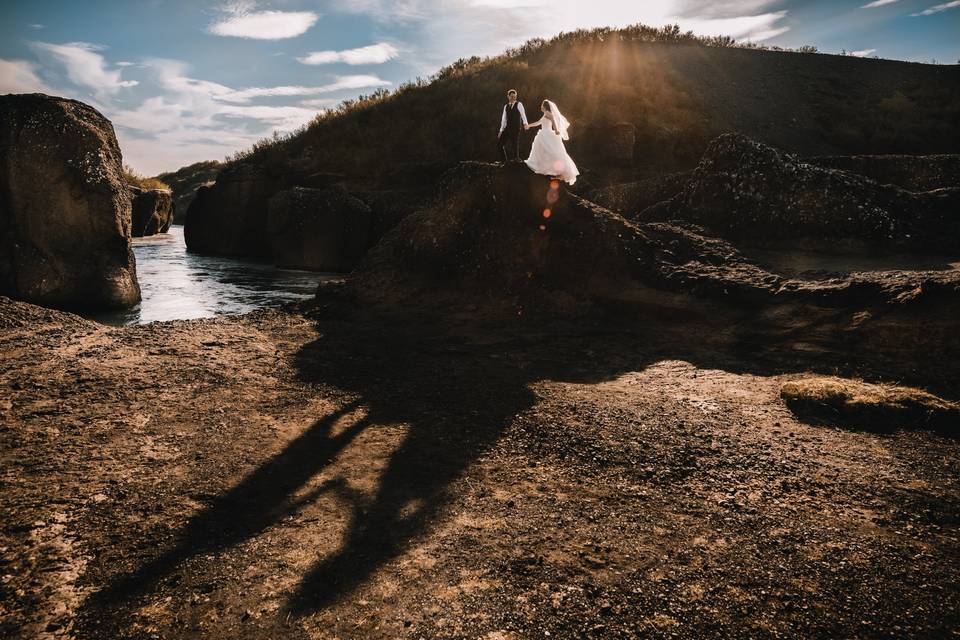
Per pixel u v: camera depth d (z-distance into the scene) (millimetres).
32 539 3232
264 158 25750
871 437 4594
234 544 3240
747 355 6574
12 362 6367
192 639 2521
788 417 4992
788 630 2566
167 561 3076
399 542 3270
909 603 2738
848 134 23047
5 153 11344
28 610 2691
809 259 9203
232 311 11742
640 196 13742
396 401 5586
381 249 11250
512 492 3863
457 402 5535
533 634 2545
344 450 4508
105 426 4832
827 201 9828
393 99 27156
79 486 3840
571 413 5180
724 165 11047
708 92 25469
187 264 19594
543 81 25219
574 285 9047
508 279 9516
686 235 9938
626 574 2975
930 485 3857
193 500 3715
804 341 6477
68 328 7980
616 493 3838
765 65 29031
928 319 5926
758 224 10273
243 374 6312
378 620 2639
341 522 3479
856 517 3496
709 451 4395
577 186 15625
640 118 22688
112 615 2668
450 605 2740
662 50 29641
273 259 19766
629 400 5477
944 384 5281
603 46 30078
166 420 5016
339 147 24094
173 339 7516
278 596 2805
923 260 8688
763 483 3924
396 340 7844
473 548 3209
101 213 11945
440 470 4180
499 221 10023
